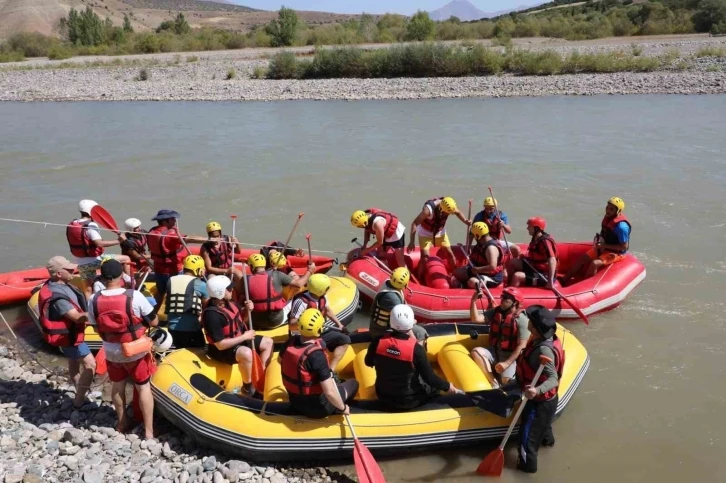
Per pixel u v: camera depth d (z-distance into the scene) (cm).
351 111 2430
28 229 1170
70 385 634
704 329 741
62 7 14950
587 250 850
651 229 1091
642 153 1606
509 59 3125
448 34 4781
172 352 577
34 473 470
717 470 509
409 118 2223
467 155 1644
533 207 1231
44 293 555
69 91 3098
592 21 4762
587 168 1485
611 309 785
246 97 2852
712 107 2181
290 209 1248
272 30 5025
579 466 513
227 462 499
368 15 5828
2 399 600
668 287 858
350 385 520
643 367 663
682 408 591
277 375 564
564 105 2362
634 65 2920
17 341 743
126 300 498
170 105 2714
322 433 498
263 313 644
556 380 488
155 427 557
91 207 751
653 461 520
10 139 1978
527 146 1725
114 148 1830
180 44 5050
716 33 4150
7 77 3544
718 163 1491
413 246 868
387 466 512
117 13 16000
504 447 530
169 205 1291
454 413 518
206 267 748
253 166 1588
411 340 504
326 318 704
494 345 570
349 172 1507
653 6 4716
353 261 838
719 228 1085
